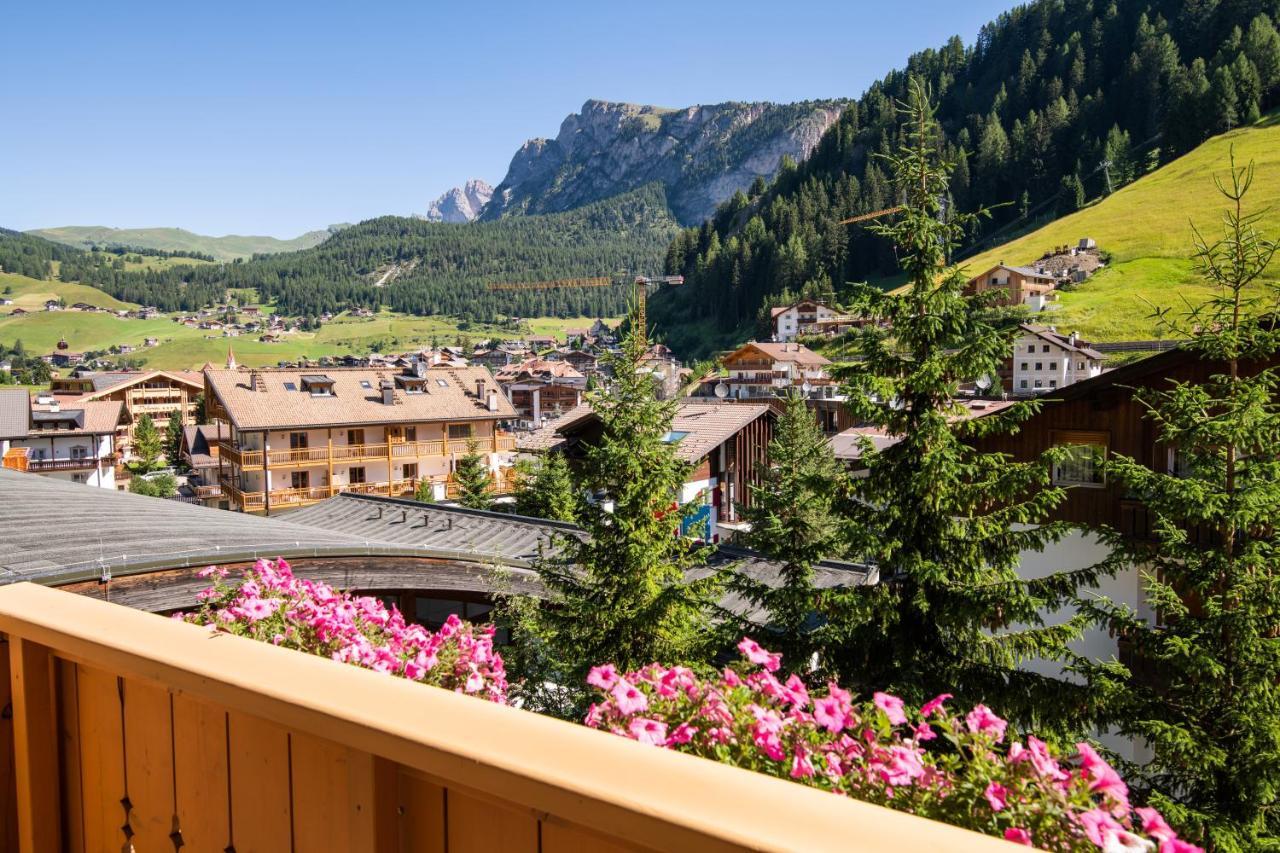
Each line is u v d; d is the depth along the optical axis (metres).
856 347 7.26
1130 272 91.19
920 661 6.68
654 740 2.18
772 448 20.53
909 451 6.98
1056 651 6.69
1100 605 7.20
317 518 18.03
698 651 7.44
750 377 93.56
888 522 7.01
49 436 54.00
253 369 44.06
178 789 1.67
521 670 6.89
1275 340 7.12
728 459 27.23
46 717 1.88
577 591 8.40
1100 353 65.00
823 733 2.28
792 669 6.89
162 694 1.68
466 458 30.92
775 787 0.95
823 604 6.95
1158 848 1.72
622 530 8.15
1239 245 7.14
